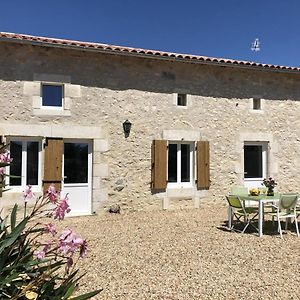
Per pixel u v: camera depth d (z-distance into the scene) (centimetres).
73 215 830
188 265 459
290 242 588
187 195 938
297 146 1066
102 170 855
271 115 1040
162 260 480
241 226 724
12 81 787
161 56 882
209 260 481
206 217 822
